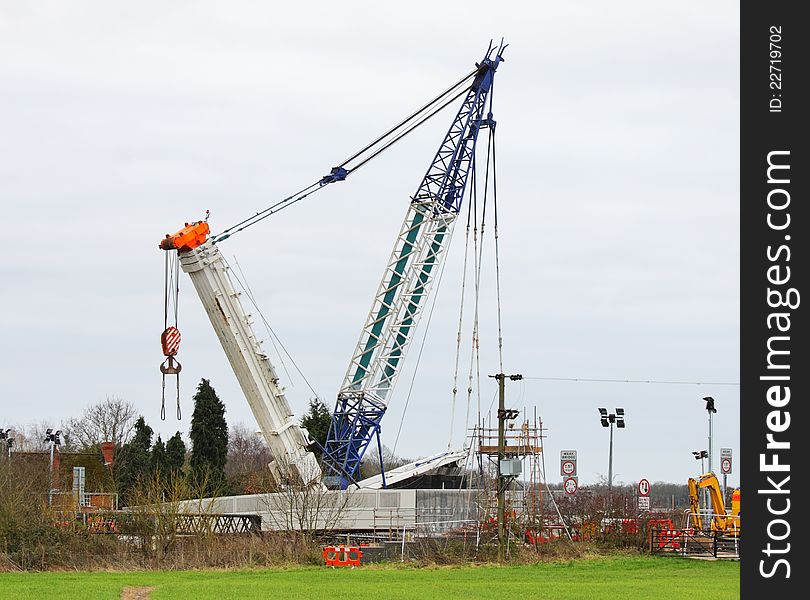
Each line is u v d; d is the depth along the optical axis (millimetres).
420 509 86000
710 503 93812
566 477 80250
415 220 94062
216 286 86500
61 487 114750
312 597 49000
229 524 80875
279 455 88875
